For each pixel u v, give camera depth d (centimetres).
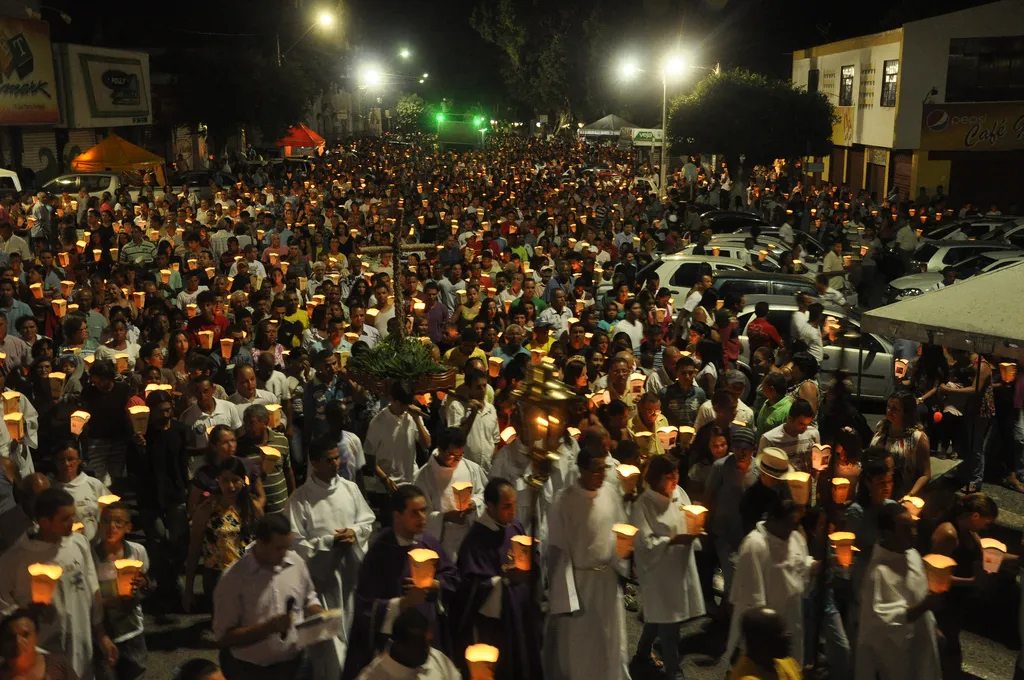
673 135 3956
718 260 1823
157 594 848
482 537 633
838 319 1352
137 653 663
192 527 759
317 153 5934
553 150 7944
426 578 555
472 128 8238
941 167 3822
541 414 521
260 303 1260
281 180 4400
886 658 616
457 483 650
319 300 1278
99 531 662
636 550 690
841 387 940
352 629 608
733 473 754
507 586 625
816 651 672
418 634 477
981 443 1118
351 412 1015
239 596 573
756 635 490
